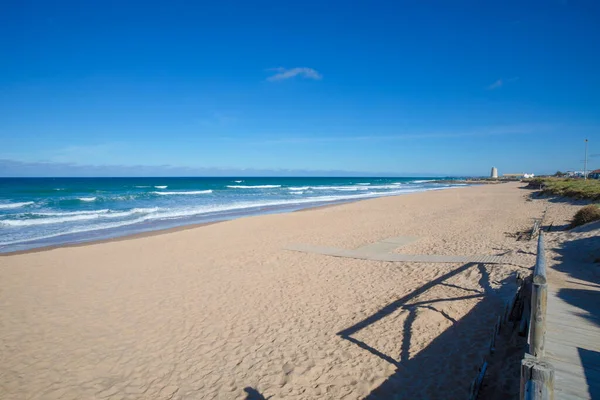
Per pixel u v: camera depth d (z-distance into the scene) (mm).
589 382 3291
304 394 4559
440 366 4785
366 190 60625
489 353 4809
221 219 22625
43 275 10164
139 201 34500
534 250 9805
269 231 16766
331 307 7301
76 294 8586
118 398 4699
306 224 18812
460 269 8898
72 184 73688
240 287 8805
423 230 15812
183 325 6781
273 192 51906
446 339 5422
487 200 32344
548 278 6844
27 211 25641
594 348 3938
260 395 4598
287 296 8062
